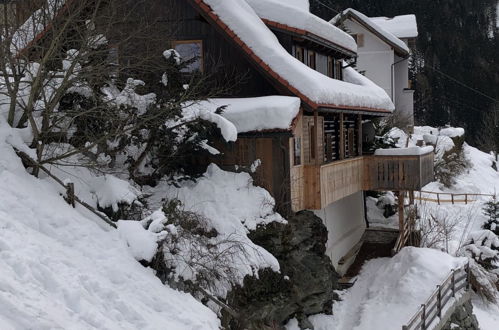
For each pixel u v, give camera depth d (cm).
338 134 2217
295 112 1585
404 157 2141
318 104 1625
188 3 1789
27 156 1148
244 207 1498
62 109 1362
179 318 951
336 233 2186
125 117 1381
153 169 1559
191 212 1351
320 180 1711
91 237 1025
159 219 1127
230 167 1653
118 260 1004
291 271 1505
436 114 7188
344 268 2108
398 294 1789
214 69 1762
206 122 1448
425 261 1948
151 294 972
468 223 3084
